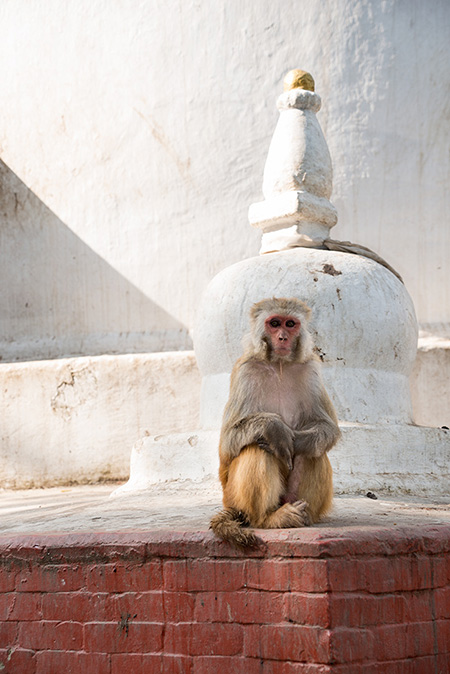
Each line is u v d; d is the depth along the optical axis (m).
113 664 4.46
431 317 10.16
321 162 8.01
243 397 4.93
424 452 6.83
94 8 11.17
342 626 4.11
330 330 7.11
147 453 7.16
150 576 4.48
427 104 10.43
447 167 10.37
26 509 6.68
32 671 4.58
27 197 11.29
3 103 11.36
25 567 4.68
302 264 7.31
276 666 4.17
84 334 10.92
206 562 4.39
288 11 10.58
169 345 10.52
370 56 10.44
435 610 4.50
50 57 11.28
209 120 10.70
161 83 10.87
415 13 10.52
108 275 10.90
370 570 4.27
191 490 6.70
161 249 10.74
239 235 10.52
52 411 10.20
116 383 10.07
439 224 10.28
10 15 11.38
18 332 11.19
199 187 10.68
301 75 8.25
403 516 5.30
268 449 4.66
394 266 10.24
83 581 4.57
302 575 4.16
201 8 10.79
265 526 4.64
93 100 11.09
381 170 10.34
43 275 11.16
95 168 11.05
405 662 4.29
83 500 7.14
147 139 10.88
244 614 4.28
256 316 5.14
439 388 9.59
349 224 10.28
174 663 4.37
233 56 10.69
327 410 5.10
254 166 10.53
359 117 10.39
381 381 7.27
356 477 6.57
